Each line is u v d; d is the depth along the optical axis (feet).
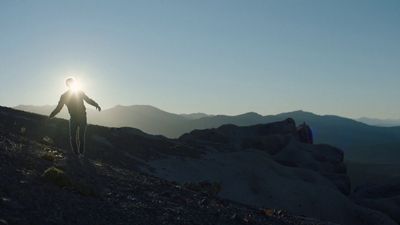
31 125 115.85
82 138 58.75
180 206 39.93
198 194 52.54
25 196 28.68
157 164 185.68
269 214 52.54
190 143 325.42
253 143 436.35
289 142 458.50
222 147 359.46
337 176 401.49
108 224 28.58
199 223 35.22
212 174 217.77
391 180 442.91
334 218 224.12
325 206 232.94
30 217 25.27
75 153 58.39
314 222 57.16
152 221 32.09
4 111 137.80
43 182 33.81
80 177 41.06
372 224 232.53
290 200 225.56
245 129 475.72
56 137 107.76
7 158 38.99
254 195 217.36
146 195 41.24
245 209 51.98
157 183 51.34
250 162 273.13
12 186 29.84
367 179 611.06
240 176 233.76
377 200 363.56
